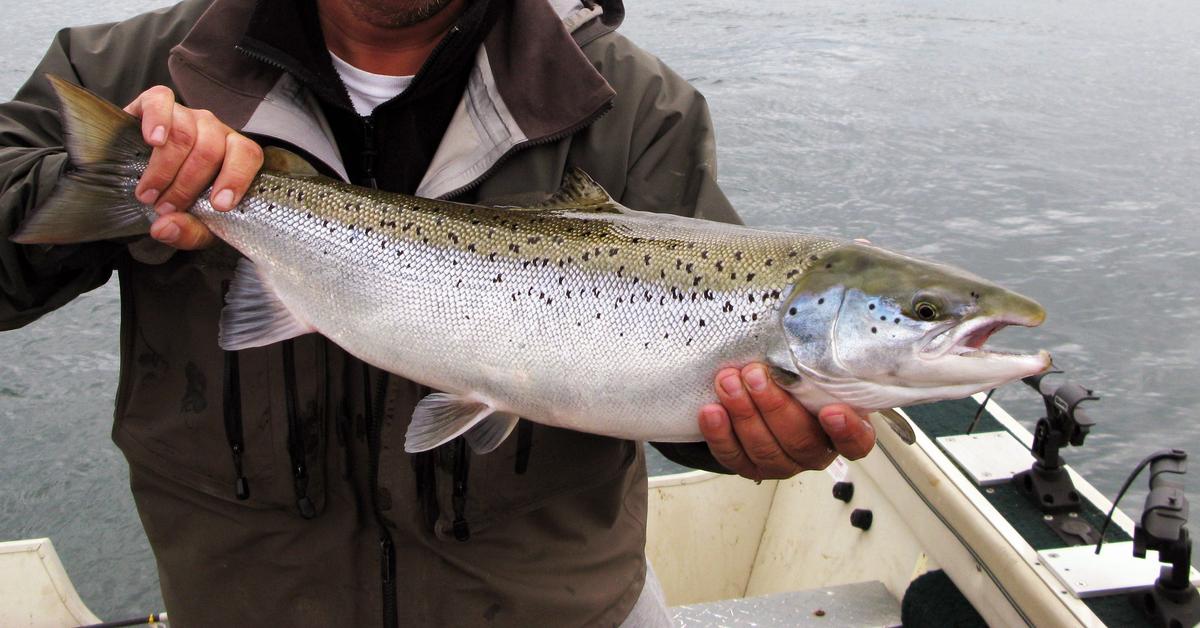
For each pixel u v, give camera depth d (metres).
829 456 0.80
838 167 4.38
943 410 1.46
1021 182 4.27
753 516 1.77
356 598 0.88
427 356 0.81
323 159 0.85
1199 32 8.25
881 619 1.37
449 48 0.81
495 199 0.85
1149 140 5.03
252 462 0.84
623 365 0.79
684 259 0.79
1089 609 1.03
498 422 0.81
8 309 0.79
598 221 0.82
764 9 8.59
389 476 0.84
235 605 0.88
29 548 1.42
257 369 0.83
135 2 6.89
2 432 2.33
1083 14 9.13
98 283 0.86
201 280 0.83
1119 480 2.25
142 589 1.89
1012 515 1.19
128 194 0.76
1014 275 3.30
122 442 0.87
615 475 0.91
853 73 6.31
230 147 0.75
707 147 0.90
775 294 0.78
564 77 0.84
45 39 5.64
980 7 9.38
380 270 0.82
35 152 0.78
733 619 1.37
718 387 0.75
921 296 0.75
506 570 0.88
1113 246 3.57
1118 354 2.78
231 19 0.83
